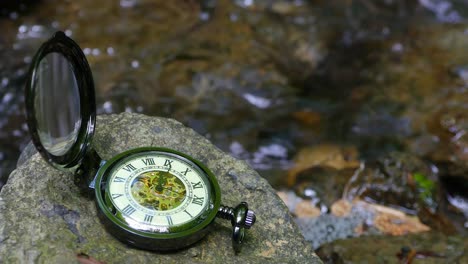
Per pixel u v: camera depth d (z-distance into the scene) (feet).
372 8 2.39
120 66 1.99
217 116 1.86
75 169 0.99
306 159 1.74
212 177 1.01
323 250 1.44
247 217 0.97
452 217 1.60
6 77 1.95
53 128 0.94
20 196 1.00
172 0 2.32
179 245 0.96
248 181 1.10
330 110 1.92
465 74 2.07
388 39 2.24
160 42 2.12
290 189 1.65
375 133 1.83
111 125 1.14
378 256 1.40
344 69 2.09
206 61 2.05
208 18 2.26
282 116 1.89
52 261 0.92
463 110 1.90
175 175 1.00
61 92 0.96
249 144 1.78
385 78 2.06
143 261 0.95
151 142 1.13
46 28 2.14
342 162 1.73
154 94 1.90
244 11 2.30
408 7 2.40
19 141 1.77
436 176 1.63
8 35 2.11
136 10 2.26
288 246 1.03
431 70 2.09
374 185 1.59
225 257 0.99
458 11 2.38
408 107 1.93
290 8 2.35
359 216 1.55
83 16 2.21
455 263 1.38
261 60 2.08
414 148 1.77
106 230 0.98
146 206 0.96
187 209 0.96
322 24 2.29
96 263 0.93
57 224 0.97
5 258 0.92
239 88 1.96
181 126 1.17
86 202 1.01
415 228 1.52
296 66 2.08
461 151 1.74
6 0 2.20
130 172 0.99
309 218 1.55
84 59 1.01
